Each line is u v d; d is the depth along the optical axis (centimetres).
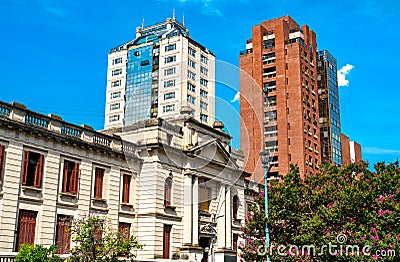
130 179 3428
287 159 7231
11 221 2592
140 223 3362
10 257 2273
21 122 2714
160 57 8094
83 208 3028
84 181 3070
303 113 7512
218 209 3812
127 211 3334
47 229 2786
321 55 8362
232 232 4041
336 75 8688
